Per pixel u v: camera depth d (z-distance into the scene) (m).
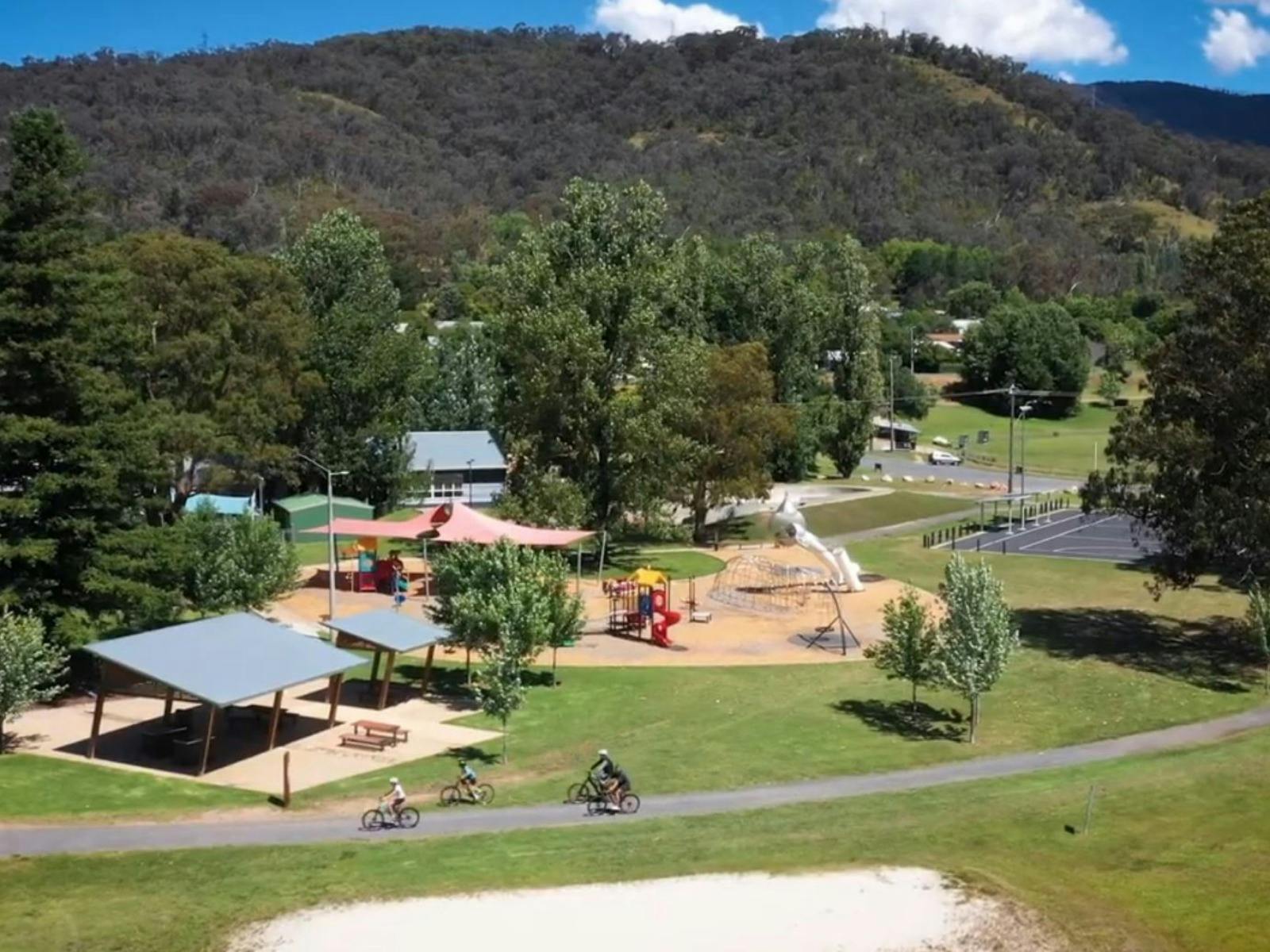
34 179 50.81
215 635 45.69
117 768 41.81
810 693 53.97
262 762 43.19
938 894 30.97
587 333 82.44
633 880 31.80
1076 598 76.38
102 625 52.53
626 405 84.00
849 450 134.00
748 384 94.19
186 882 31.48
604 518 88.12
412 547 91.06
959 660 46.25
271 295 92.62
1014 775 41.97
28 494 49.47
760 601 73.88
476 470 111.19
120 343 54.72
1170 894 31.09
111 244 82.69
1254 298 60.28
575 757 44.22
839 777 41.88
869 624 68.38
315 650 46.66
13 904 29.94
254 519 64.31
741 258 127.75
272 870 32.28
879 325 151.88
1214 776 40.91
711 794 39.91
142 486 55.31
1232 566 69.94
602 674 57.34
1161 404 63.84
